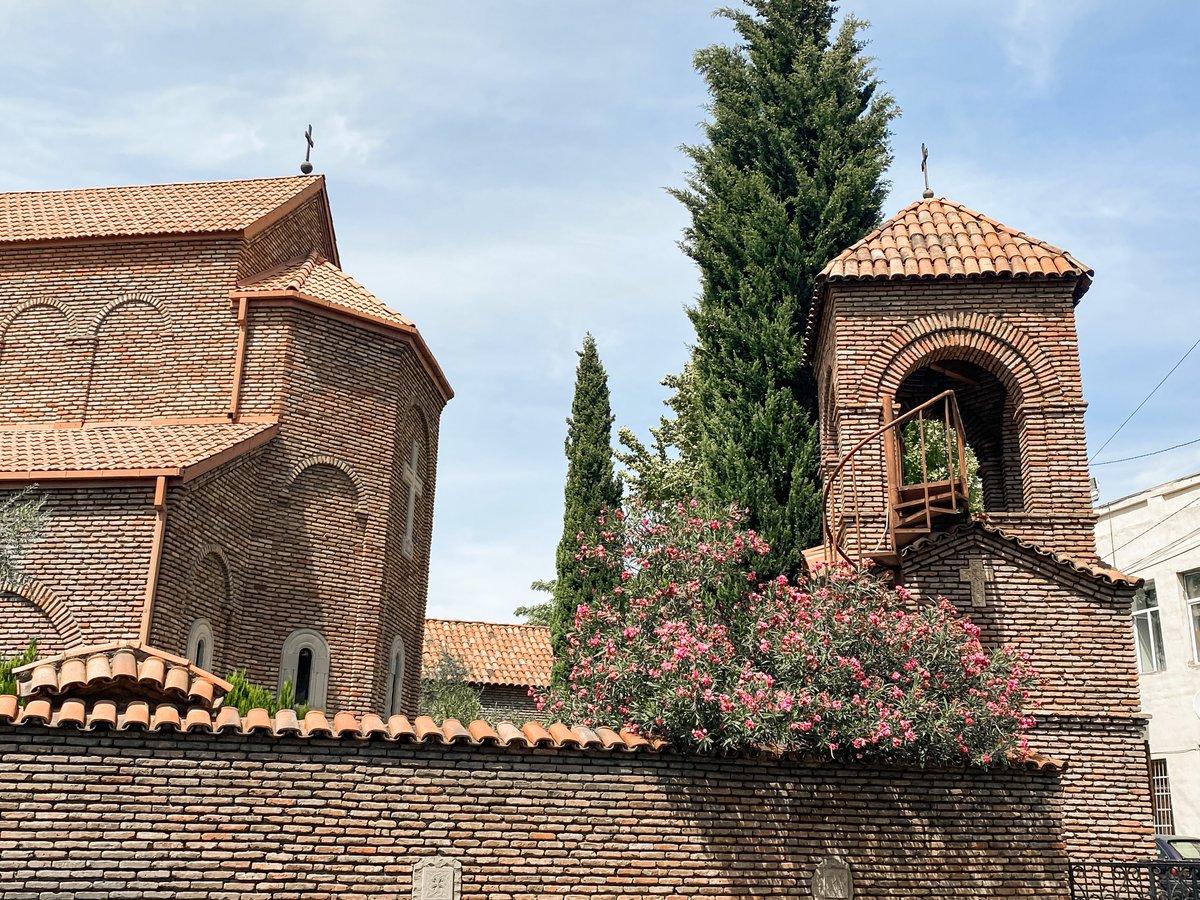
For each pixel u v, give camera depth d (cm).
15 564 1614
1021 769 1283
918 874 1225
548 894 1117
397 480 2183
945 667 1308
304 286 2170
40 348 2150
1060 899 1252
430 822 1104
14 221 2295
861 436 1759
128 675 1234
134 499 1659
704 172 2689
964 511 1586
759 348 2320
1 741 1011
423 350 2289
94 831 1013
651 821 1166
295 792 1073
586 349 2984
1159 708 2930
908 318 1802
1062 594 1584
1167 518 2973
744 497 2144
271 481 1977
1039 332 1777
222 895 1031
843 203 2488
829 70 2686
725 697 1178
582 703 1361
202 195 2417
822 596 1365
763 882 1179
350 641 2011
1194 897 1270
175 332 2125
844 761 1241
